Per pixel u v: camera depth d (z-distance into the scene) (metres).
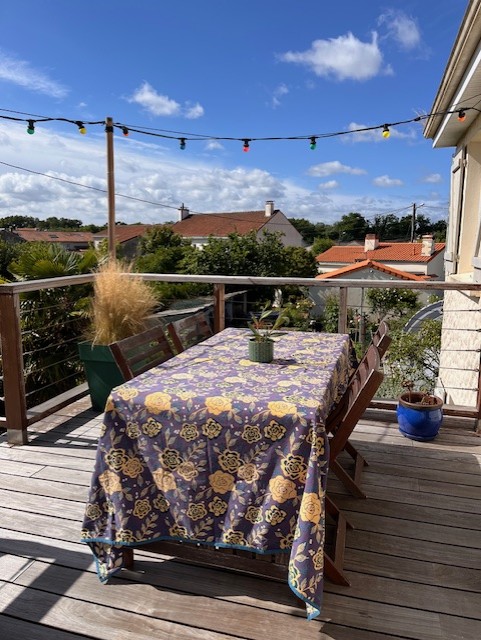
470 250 5.81
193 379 1.83
